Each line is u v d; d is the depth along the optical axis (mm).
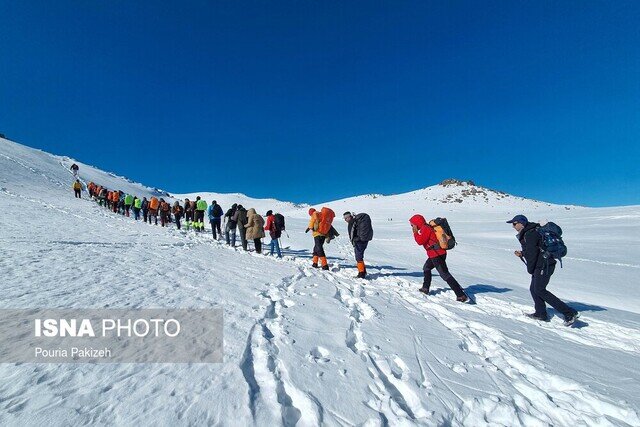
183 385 2896
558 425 3025
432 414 2930
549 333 5555
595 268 14398
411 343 4453
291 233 22891
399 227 49625
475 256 15836
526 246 6113
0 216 14094
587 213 62219
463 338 4910
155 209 19828
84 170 52000
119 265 7250
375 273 9734
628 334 5648
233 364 3311
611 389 3639
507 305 7031
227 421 2488
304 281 7461
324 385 3170
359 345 4258
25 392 2670
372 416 2785
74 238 10578
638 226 36438
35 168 38469
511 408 3109
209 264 8359
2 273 5820
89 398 2641
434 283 8883
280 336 4133
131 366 3176
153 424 2379
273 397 2869
